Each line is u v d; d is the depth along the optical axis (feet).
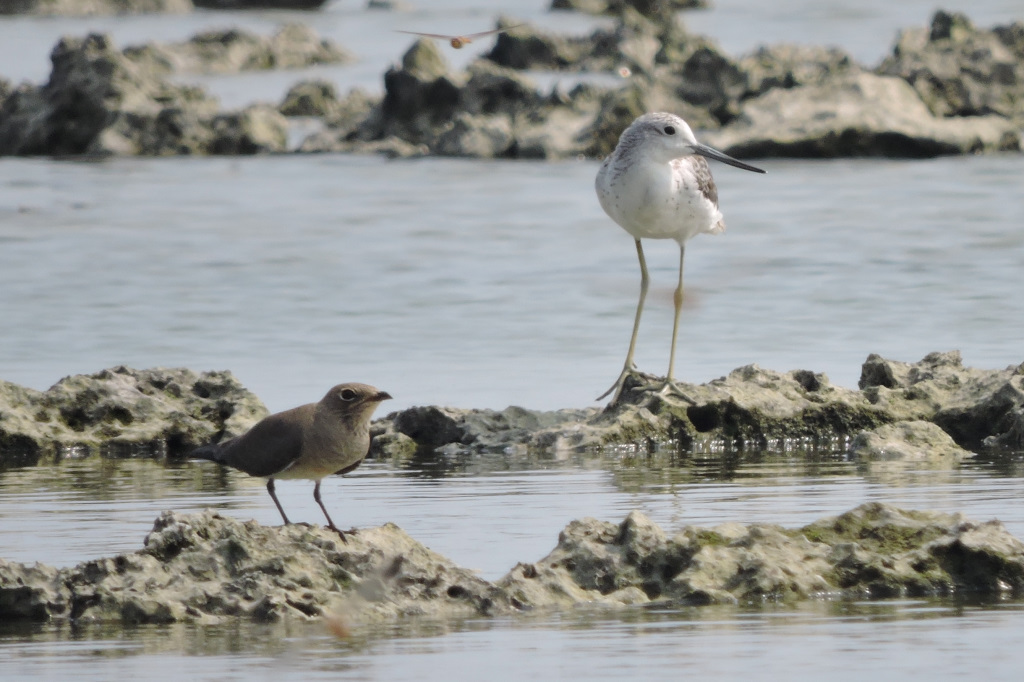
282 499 40.19
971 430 47.91
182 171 114.21
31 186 106.63
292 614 28.84
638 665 25.77
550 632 27.81
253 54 180.55
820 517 36.09
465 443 48.67
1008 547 30.42
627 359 51.19
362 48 201.16
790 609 29.04
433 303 70.28
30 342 62.75
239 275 77.25
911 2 217.77
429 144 122.52
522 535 35.06
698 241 84.28
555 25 214.90
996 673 24.85
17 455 48.14
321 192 103.19
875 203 94.17
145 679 25.46
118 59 129.80
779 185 102.68
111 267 79.46
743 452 47.06
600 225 89.86
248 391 51.21
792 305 67.97
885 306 66.95
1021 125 121.60
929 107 121.80
